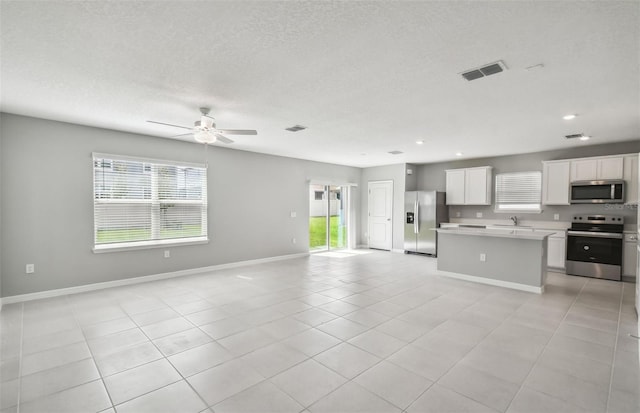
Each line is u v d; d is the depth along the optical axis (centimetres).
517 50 234
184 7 184
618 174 539
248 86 306
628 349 279
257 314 362
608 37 213
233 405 202
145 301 408
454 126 454
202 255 584
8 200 398
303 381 229
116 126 457
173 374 238
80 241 451
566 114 391
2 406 200
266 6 183
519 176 686
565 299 421
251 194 659
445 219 795
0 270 394
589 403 204
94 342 290
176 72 275
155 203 527
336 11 187
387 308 384
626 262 518
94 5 182
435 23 199
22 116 406
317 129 472
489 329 322
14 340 294
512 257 477
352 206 899
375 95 329
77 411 196
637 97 329
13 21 197
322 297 427
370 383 226
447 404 203
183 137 527
